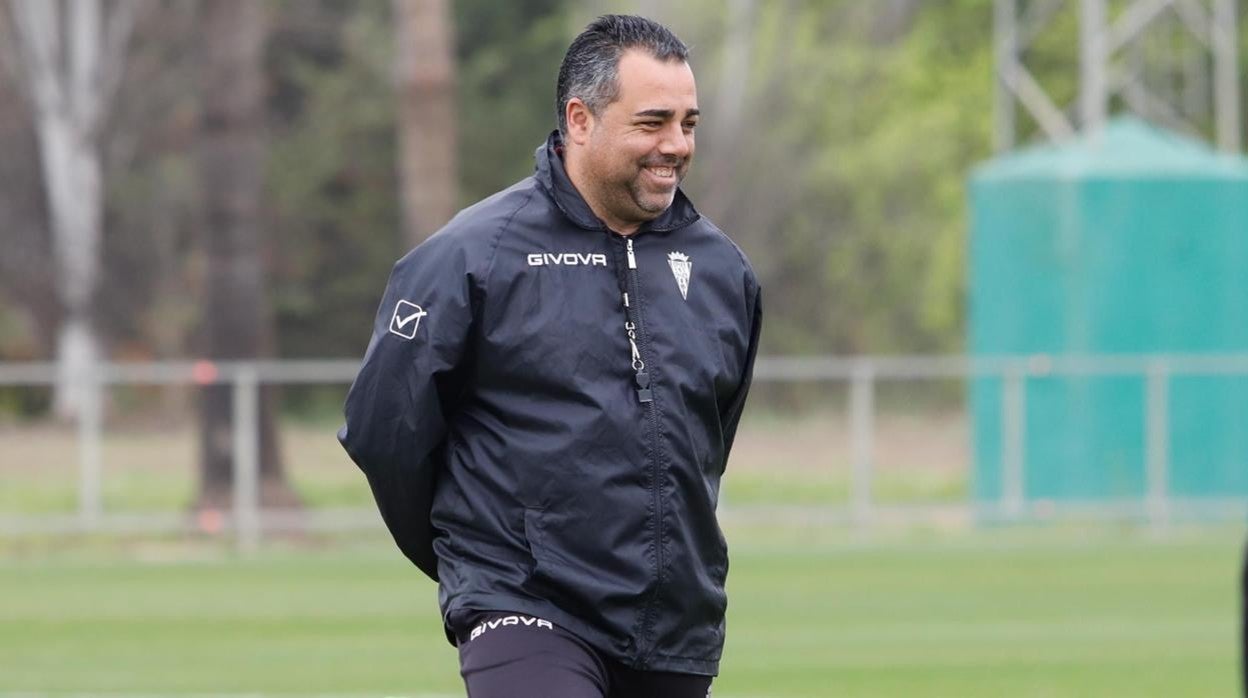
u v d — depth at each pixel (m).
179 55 143.75
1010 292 79.69
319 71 147.75
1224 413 76.75
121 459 86.62
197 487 74.69
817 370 73.12
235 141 78.31
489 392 16.36
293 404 126.75
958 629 47.22
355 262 148.00
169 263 147.00
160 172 145.50
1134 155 79.25
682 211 16.89
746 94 156.25
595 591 16.03
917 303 151.38
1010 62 98.81
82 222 139.62
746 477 83.19
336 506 76.25
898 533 72.94
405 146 82.88
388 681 38.88
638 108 16.16
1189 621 48.72
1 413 124.88
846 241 151.88
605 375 16.23
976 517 75.06
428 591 55.34
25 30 138.25
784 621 48.75
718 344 16.70
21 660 42.12
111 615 50.03
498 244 16.31
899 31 169.75
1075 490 75.94
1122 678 39.28
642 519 16.12
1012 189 79.56
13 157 141.12
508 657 15.92
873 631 46.88
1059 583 56.81
